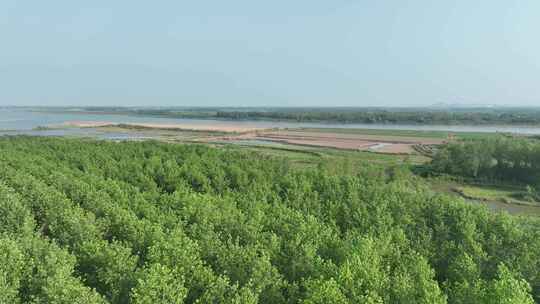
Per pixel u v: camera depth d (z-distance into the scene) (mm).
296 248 30984
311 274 28578
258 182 59750
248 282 25484
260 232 35344
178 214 39844
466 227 38719
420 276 27828
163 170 62531
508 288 26109
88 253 27781
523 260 34188
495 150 98312
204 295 24078
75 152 77625
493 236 37500
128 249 27141
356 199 46875
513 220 41906
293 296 26547
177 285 23797
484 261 34625
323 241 33312
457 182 96125
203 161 72938
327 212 45625
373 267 27141
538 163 92000
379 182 70188
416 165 108188
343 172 79562
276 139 173125
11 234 29141
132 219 33656
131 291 24859
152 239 30500
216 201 43750
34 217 35812
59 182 44656
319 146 146875
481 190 87625
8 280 23281
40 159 66438
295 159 111812
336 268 27422
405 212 43938
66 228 32281
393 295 26156
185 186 58500
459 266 31875
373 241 33406
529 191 81938
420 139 173875
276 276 26875
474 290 27203
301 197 50031
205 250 30109
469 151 98938
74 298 21688
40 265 24500
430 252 36031
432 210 45812
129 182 58156
